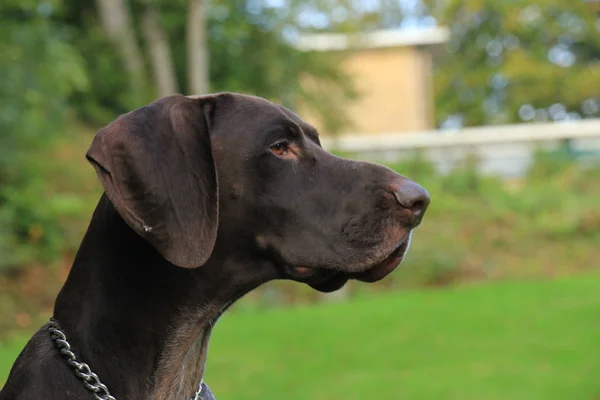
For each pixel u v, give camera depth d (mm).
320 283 3404
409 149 24797
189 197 3012
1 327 11836
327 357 9023
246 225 3246
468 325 10711
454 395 7340
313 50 18969
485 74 44719
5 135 13938
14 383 3088
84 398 3061
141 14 17969
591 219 19000
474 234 18641
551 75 42625
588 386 7527
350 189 3238
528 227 19047
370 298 14461
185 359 3336
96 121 18062
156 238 2938
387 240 3201
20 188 14242
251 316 12422
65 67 14922
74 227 14375
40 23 15031
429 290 15234
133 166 2932
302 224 3232
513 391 7391
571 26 43188
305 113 20000
